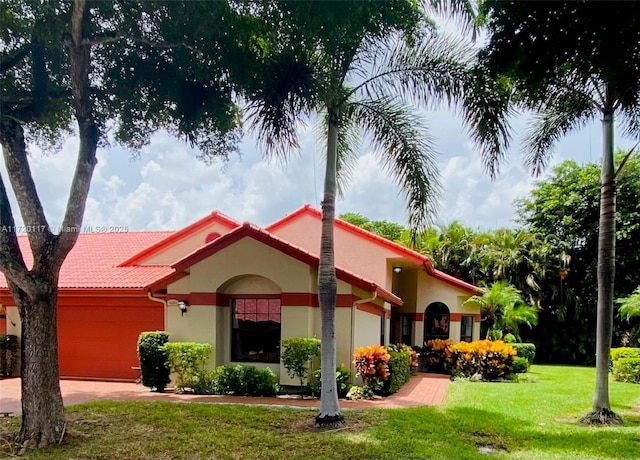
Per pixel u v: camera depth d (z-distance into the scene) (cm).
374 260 1830
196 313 1395
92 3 824
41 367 825
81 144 864
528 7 633
